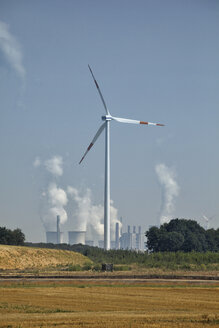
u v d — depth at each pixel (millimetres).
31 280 199000
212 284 189375
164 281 197500
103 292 163500
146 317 113125
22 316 114938
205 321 108500
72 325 103938
